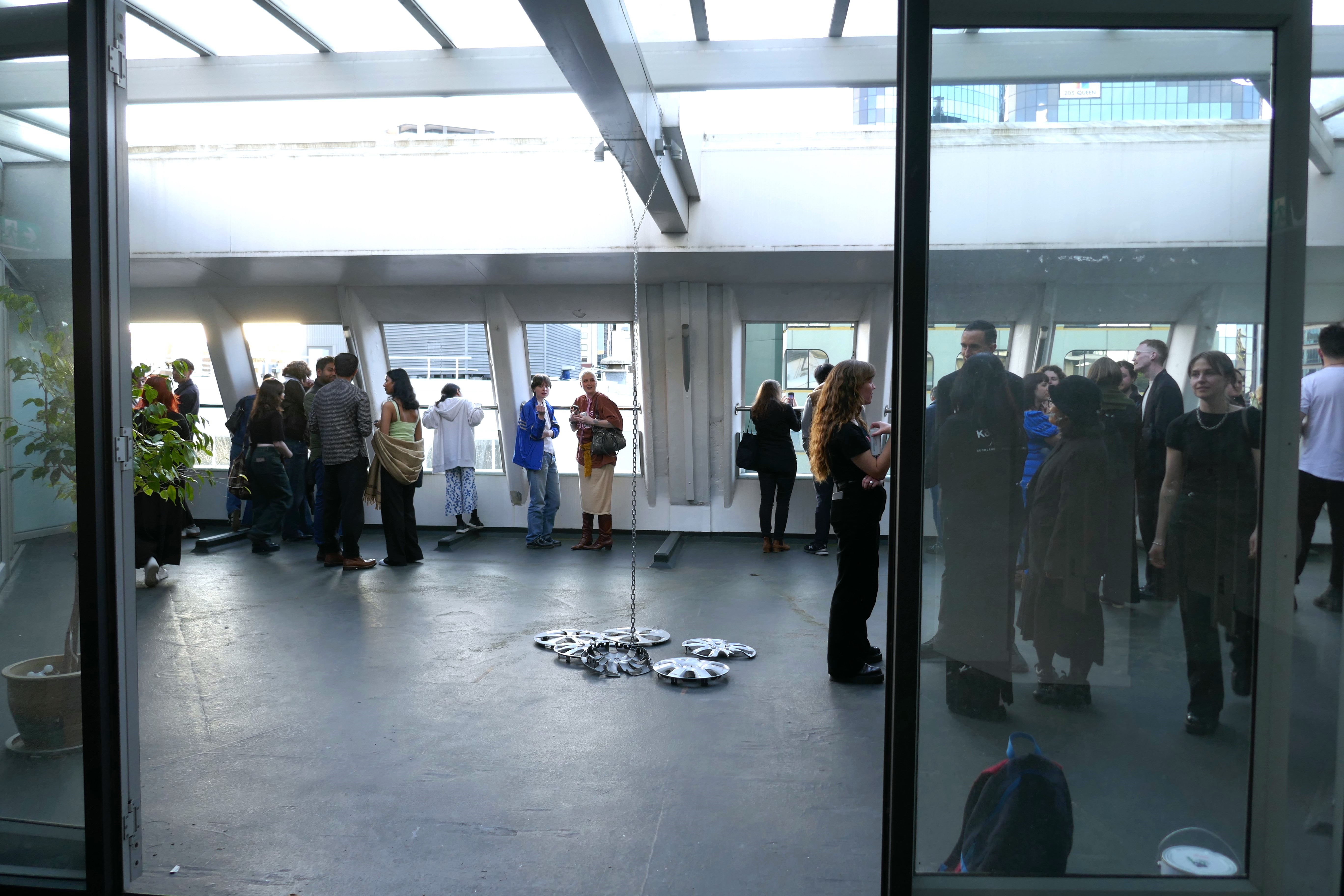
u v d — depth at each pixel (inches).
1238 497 89.3
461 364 401.7
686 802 125.6
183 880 104.2
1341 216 87.4
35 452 99.8
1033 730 90.8
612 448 350.0
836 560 334.3
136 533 264.4
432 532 398.9
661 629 226.7
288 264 331.9
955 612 90.6
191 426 191.5
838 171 294.7
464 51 195.5
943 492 90.0
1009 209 88.5
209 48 194.9
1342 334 87.8
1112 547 90.0
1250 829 90.4
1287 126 86.9
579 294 363.3
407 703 166.2
